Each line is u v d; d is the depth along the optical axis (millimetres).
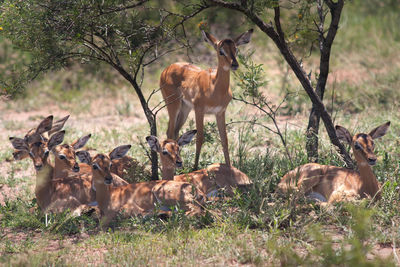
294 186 10688
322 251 7859
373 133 10766
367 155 10062
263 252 8617
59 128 12805
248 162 13430
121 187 10883
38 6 11141
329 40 12633
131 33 12406
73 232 10258
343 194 10289
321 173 11078
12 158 16016
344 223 9727
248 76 12820
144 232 9750
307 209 10516
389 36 30531
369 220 9141
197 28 14000
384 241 8742
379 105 20141
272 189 11969
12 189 13430
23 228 10602
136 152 15906
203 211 10438
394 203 10312
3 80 12430
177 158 10906
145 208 10656
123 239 9422
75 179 11406
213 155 14516
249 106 20094
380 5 34938
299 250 8664
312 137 13172
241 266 8094
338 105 20328
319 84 13109
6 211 11375
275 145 16328
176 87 13953
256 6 11359
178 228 9586
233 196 11023
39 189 11078
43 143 11133
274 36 11773
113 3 11289
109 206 10688
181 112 14617
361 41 29812
